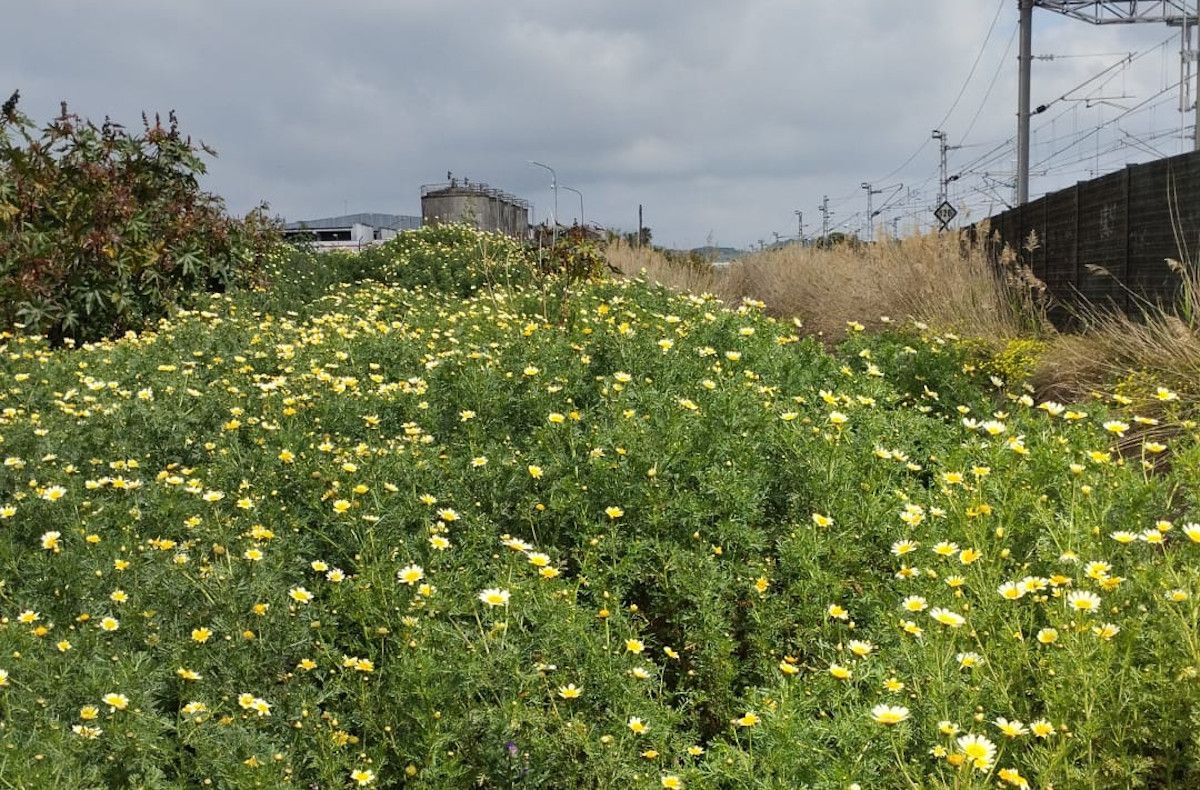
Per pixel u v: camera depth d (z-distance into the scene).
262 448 4.60
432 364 5.75
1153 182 8.89
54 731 2.45
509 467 4.07
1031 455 4.02
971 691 2.56
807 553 3.41
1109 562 3.21
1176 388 5.95
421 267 14.12
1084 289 10.73
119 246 9.83
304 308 10.36
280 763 2.57
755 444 4.25
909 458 4.73
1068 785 2.37
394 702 2.82
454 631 2.89
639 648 2.94
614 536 3.59
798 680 2.78
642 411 4.81
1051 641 2.69
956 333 10.20
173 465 4.55
